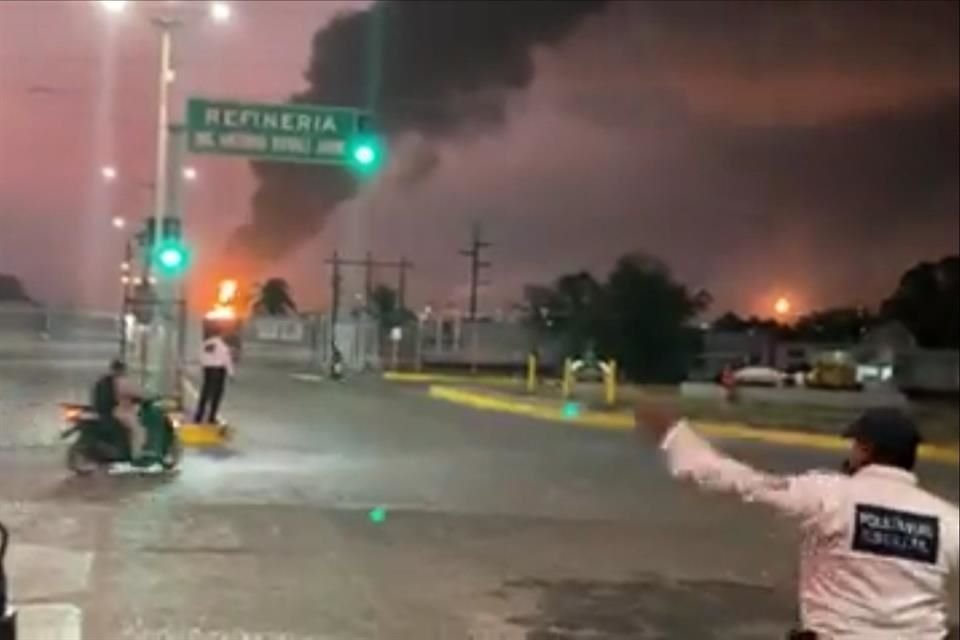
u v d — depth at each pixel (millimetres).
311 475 18672
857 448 4965
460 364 71250
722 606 11445
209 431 21438
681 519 16547
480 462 22234
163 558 11648
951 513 4809
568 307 81812
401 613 10406
